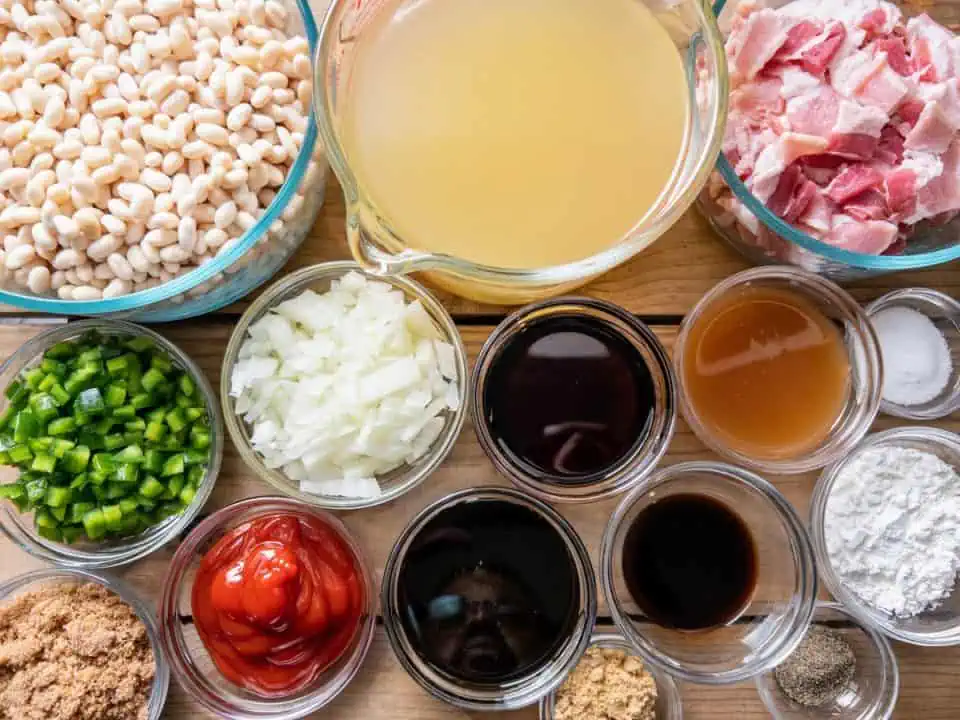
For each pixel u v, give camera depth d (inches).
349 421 38.2
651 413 41.3
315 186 38.2
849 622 42.5
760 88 38.1
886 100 36.5
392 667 40.5
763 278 41.3
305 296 39.7
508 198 31.0
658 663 38.3
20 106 35.4
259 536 39.3
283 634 37.4
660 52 31.9
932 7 41.3
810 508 41.8
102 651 37.7
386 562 40.6
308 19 35.5
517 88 31.1
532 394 40.8
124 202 35.1
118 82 35.8
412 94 31.3
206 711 40.4
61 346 38.6
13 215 34.9
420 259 28.7
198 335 41.2
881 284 42.8
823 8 39.1
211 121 35.4
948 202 37.8
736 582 41.6
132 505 38.2
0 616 38.2
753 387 41.4
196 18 36.2
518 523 40.7
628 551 41.4
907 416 42.1
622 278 41.9
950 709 41.7
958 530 40.6
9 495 37.6
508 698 39.5
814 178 38.2
